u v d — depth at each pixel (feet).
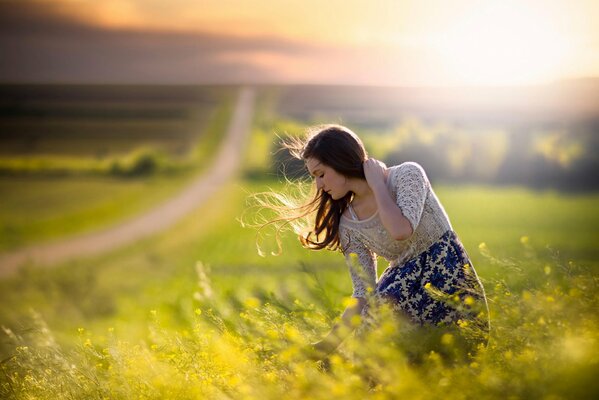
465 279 10.75
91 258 155.74
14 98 652.89
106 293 74.54
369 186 11.23
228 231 188.14
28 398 9.95
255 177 358.84
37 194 314.14
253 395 8.10
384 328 8.16
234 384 8.62
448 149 338.13
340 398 7.29
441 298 9.95
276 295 11.07
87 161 415.64
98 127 550.77
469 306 10.24
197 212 246.27
